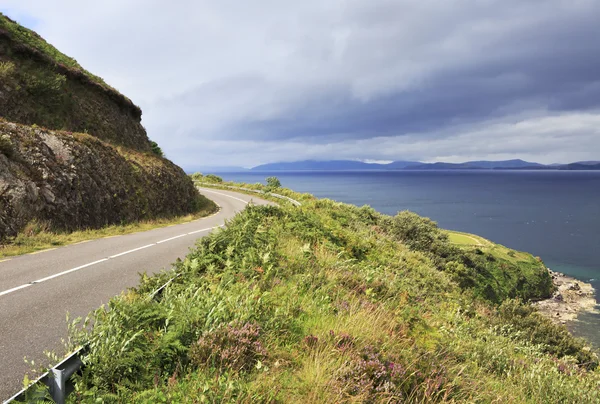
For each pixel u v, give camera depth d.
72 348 4.56
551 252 94.69
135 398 3.72
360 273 10.29
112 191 19.98
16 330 5.68
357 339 5.58
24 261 10.59
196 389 3.91
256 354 4.76
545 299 55.72
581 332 41.59
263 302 6.24
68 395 3.68
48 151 16.81
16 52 23.95
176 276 7.82
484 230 127.81
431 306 10.86
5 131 15.52
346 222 23.16
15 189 13.96
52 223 15.14
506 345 9.41
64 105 24.92
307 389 4.29
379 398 4.46
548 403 6.54
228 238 10.09
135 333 4.39
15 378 4.29
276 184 47.69
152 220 22.23
